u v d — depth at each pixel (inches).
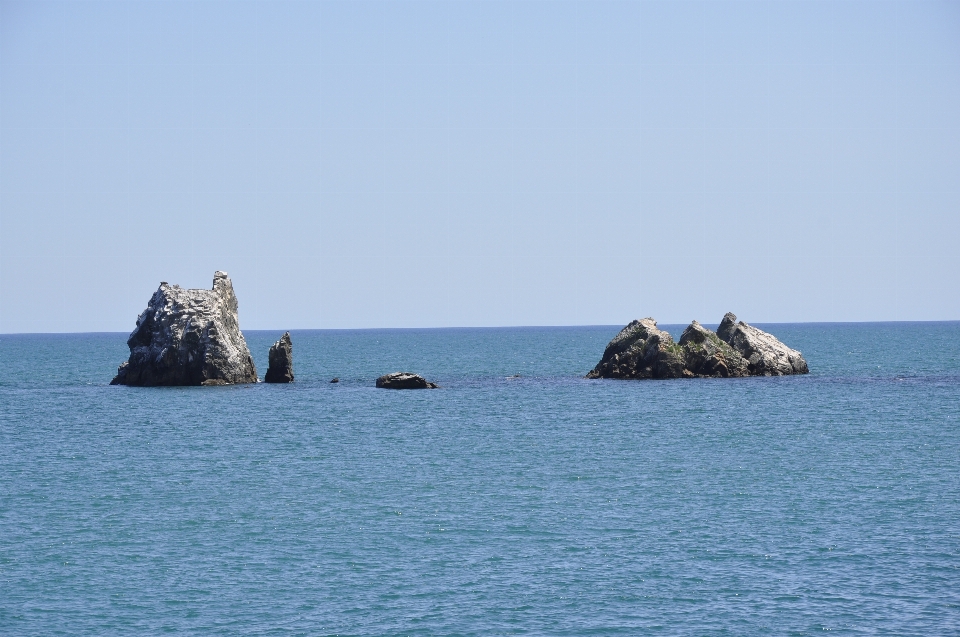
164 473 3385.8
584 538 2436.0
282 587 2080.5
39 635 1829.5
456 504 2832.2
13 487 3127.5
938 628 1820.9
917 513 2650.1
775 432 4259.4
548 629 1846.7
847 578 2100.1
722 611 1924.2
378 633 1833.2
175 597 2022.6
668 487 3056.1
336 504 2844.5
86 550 2352.4
